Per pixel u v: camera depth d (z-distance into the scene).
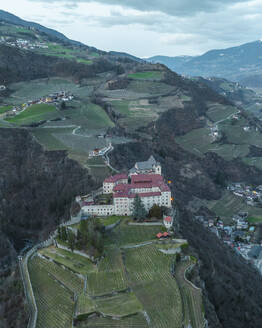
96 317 105.56
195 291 118.00
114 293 114.69
